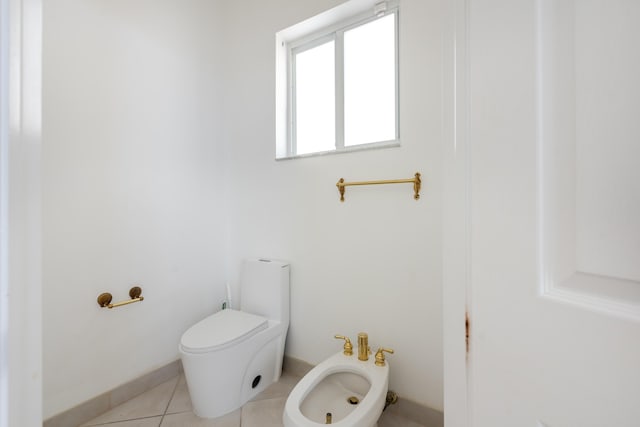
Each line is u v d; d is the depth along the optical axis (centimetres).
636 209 29
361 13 165
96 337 142
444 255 49
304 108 192
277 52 184
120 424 135
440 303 131
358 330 154
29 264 39
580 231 33
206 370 134
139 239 159
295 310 176
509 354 39
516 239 38
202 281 191
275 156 183
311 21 171
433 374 133
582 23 33
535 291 36
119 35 150
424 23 134
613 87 30
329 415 113
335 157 161
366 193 151
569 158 34
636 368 28
